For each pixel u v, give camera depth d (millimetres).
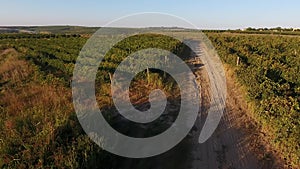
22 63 24672
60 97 13227
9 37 62281
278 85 13789
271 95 12578
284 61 23938
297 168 8805
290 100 11648
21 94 14664
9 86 17609
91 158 7699
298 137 9258
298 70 17844
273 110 11398
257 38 45719
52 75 18391
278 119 10531
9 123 9656
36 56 29234
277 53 27266
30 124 9461
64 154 7680
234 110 13898
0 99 13945
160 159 9352
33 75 20109
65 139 8531
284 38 42781
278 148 9930
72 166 7086
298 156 8953
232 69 21828
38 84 16828
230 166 9000
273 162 9172
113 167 8594
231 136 11055
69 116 9992
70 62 24875
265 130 11398
